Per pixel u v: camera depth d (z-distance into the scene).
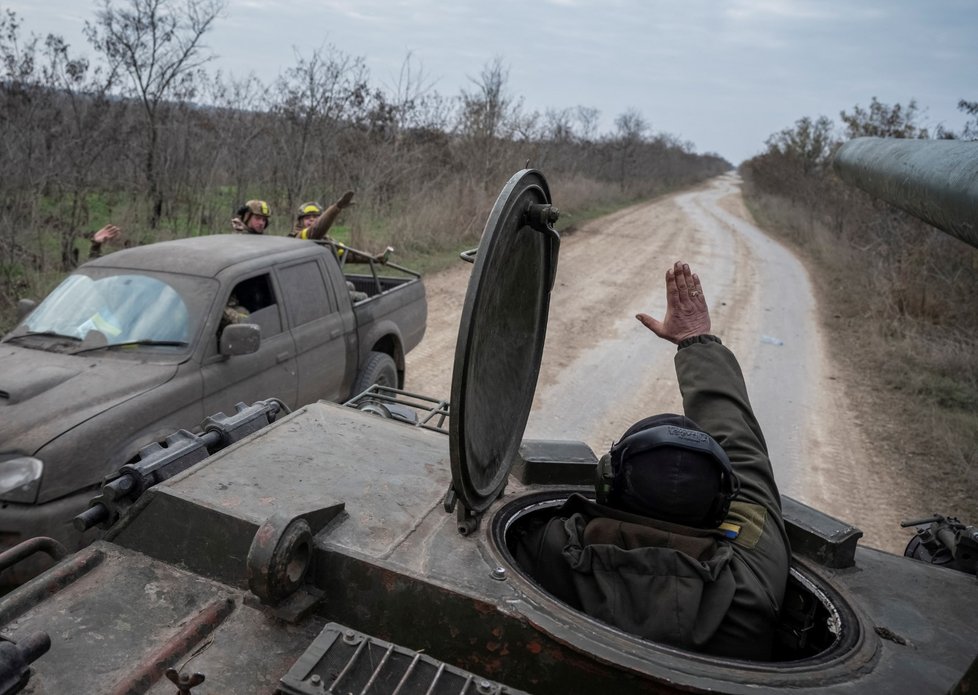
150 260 5.01
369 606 1.87
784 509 2.37
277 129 15.09
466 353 1.68
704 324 2.58
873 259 15.70
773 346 11.17
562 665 1.70
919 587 2.13
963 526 2.79
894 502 6.19
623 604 1.83
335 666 1.56
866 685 1.66
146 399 4.08
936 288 12.91
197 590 1.93
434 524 2.09
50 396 3.89
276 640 1.78
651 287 14.98
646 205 38.81
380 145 15.95
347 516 2.07
